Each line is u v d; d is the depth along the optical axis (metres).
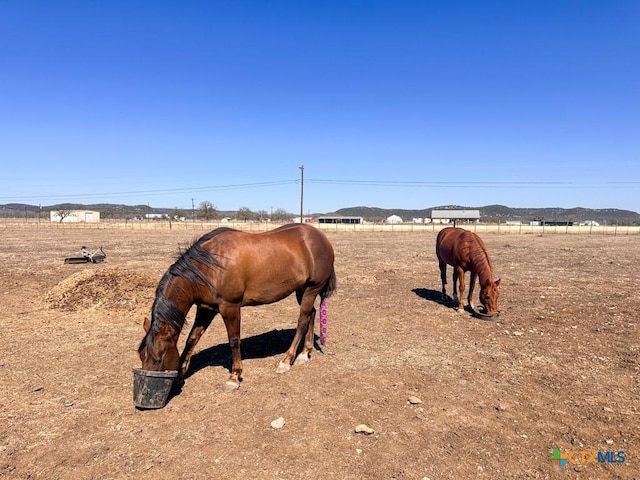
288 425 4.09
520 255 21.64
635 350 6.27
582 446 3.80
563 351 6.27
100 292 8.88
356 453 3.64
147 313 8.16
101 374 5.34
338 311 8.82
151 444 3.79
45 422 4.16
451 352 6.23
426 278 13.56
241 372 5.11
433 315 8.44
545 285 11.88
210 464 3.49
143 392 4.31
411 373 5.42
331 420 4.20
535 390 4.94
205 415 4.30
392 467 3.45
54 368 5.52
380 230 59.00
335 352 6.21
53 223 68.31
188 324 7.82
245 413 4.34
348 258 20.08
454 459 3.57
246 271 4.91
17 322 7.62
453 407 4.50
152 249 23.56
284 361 5.48
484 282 8.02
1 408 4.43
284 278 5.19
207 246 4.89
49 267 15.14
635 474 3.40
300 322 5.62
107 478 3.32
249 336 7.06
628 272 14.70
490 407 4.52
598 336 7.00
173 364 4.52
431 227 64.25
